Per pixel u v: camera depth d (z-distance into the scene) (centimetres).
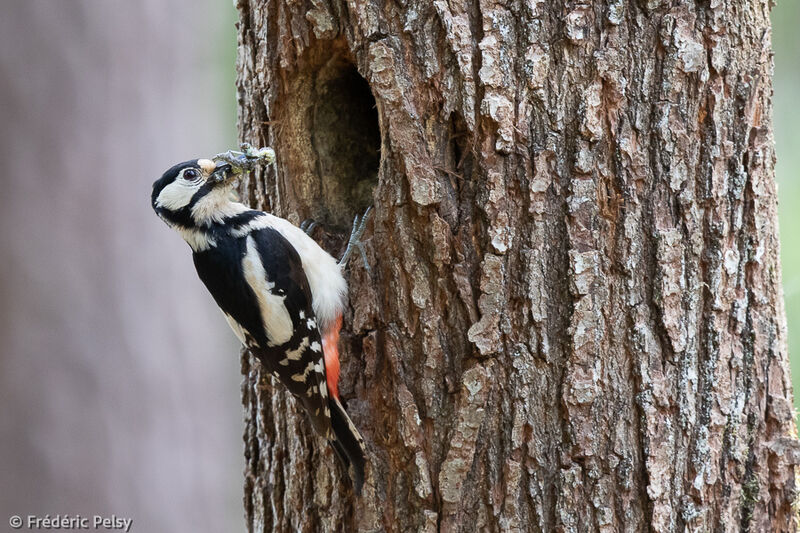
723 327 772
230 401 1513
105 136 1378
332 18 807
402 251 795
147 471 1397
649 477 754
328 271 855
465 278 775
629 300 755
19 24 1340
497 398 771
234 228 894
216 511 1442
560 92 754
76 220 1368
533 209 759
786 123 1504
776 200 813
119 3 1383
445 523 781
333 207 934
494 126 758
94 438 1378
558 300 762
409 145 780
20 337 1352
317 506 852
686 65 748
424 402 789
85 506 1373
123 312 1388
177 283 1421
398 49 779
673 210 758
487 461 773
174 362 1415
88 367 1377
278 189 912
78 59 1361
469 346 774
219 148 1505
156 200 923
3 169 1342
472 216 775
